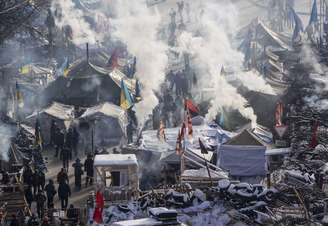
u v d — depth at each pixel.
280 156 90.44
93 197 73.38
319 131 93.56
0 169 86.81
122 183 74.94
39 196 73.38
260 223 65.69
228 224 66.12
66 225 69.75
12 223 67.44
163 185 79.38
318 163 83.81
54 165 94.44
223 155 85.00
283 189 70.69
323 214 66.75
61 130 102.19
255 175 84.62
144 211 69.62
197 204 68.94
